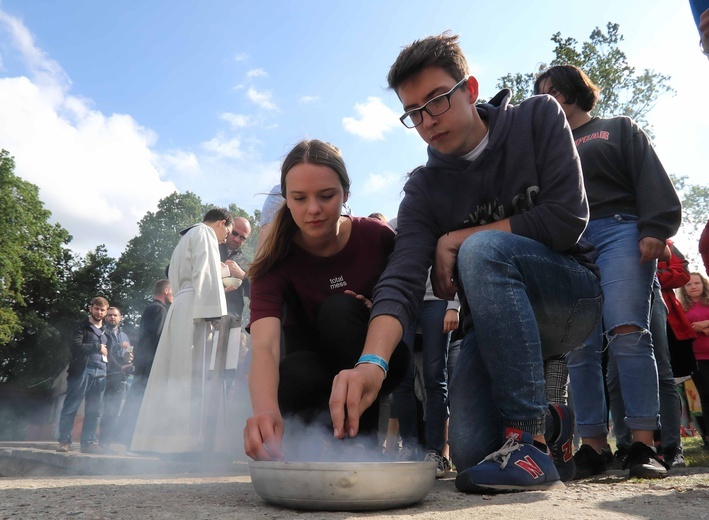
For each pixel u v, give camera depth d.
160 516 1.19
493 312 1.56
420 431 3.59
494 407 1.74
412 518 1.15
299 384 1.90
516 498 1.41
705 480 1.90
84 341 5.70
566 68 2.74
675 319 3.50
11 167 34.84
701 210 25.20
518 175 1.80
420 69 1.73
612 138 2.56
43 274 36.69
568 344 1.82
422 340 3.37
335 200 1.76
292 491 1.24
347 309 1.92
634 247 2.42
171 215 44.47
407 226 1.88
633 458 2.14
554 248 1.71
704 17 1.60
